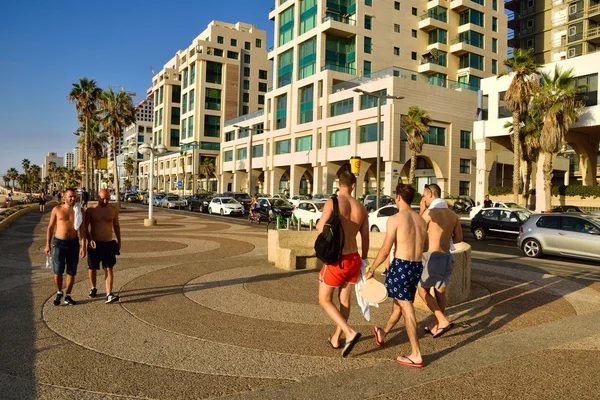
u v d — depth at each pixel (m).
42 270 8.95
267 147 56.81
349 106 43.38
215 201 34.97
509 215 18.14
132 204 55.56
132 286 7.54
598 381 3.86
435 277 5.11
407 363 4.18
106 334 5.00
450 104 42.88
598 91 26.77
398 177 39.25
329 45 47.44
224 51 78.06
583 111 27.22
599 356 4.51
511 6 61.56
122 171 135.38
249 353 4.48
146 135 133.00
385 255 4.25
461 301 6.82
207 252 12.17
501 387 3.72
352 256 4.30
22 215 27.19
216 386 3.70
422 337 5.12
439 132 42.78
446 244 5.19
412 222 4.32
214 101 77.44
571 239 12.05
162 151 21.28
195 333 5.08
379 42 48.38
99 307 6.16
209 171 73.19
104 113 45.41
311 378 3.89
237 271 9.07
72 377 3.84
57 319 5.55
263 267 9.59
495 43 53.22
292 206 29.28
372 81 41.00
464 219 32.09
